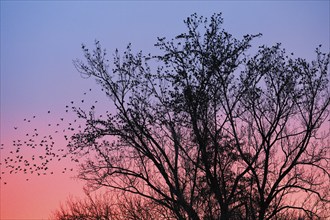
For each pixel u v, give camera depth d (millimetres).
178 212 32625
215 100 31531
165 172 32500
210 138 32344
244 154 32875
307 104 32969
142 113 32938
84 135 33219
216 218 33375
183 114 32125
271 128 32500
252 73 32219
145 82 32625
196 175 32500
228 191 32969
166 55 31859
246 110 33125
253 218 32062
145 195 33250
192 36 31766
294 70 32594
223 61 31391
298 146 33031
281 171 32844
